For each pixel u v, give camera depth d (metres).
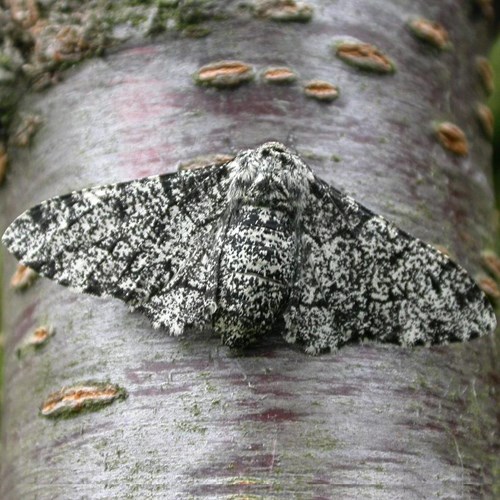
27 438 0.22
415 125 0.24
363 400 0.22
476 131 0.25
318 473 0.21
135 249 0.22
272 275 0.22
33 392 0.22
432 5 0.25
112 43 0.23
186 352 0.22
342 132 0.23
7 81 0.24
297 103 0.23
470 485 0.22
